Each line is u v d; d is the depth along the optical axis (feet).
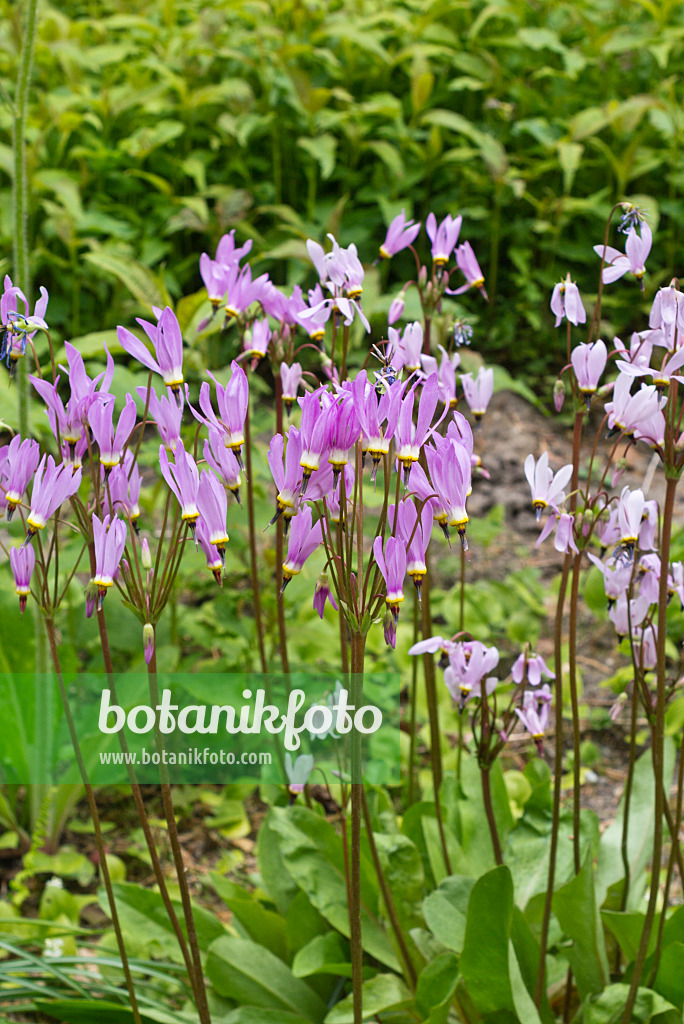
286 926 6.75
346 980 6.73
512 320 17.72
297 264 15.16
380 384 4.45
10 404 8.98
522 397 16.44
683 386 6.52
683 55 19.58
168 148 17.93
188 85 17.57
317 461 4.15
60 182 14.15
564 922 5.96
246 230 14.51
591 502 5.43
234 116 16.67
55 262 15.29
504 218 18.43
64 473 4.50
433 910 6.20
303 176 18.38
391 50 19.07
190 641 11.53
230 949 6.51
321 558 9.36
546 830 7.03
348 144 17.94
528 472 5.40
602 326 16.96
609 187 17.66
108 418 4.71
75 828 9.12
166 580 4.88
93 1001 6.16
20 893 8.30
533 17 19.95
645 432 5.09
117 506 4.92
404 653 9.75
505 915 5.43
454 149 18.54
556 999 6.78
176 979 6.65
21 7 15.15
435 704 7.07
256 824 9.57
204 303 8.70
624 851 6.50
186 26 20.01
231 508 9.27
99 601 4.56
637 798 7.52
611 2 20.16
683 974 5.64
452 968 5.85
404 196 17.72
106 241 15.99
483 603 11.56
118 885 6.92
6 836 8.95
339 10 19.80
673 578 5.76
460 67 17.84
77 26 17.88
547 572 13.00
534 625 11.01
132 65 17.31
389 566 4.24
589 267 18.54
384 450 4.18
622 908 6.57
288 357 5.92
